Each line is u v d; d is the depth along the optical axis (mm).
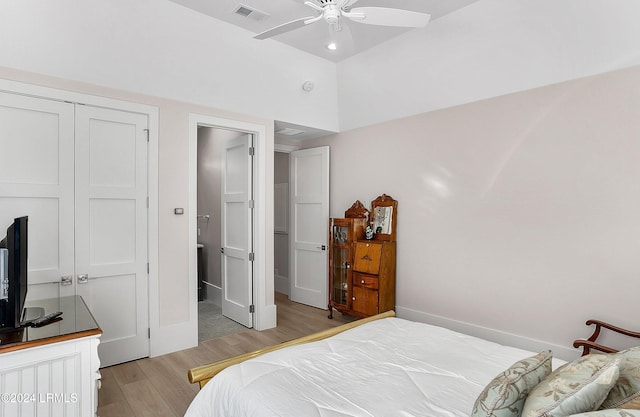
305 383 1479
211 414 1536
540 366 1191
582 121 2773
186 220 3346
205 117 3453
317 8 2137
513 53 2908
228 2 2893
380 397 1369
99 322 2895
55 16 2562
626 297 2584
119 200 2979
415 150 3936
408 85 3703
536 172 3027
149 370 2891
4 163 2475
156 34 2971
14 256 1659
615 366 995
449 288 3652
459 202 3561
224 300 4434
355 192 4598
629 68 2553
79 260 2781
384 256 3943
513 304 3182
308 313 4602
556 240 2924
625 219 2586
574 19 2502
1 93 2445
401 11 2131
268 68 3654
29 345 1512
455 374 1567
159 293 3186
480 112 3387
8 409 1487
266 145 3943
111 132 2930
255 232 3934
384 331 2164
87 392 1678
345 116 4512
